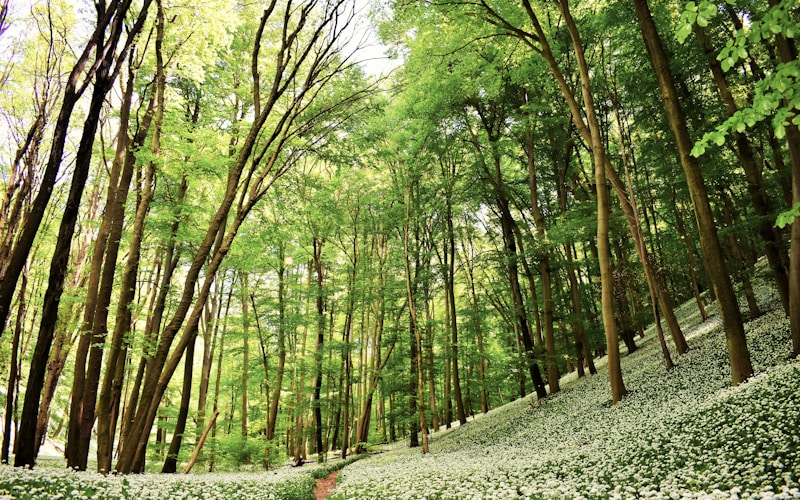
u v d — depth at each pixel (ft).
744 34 19.24
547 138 86.43
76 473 28.32
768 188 59.00
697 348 60.59
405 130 79.56
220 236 67.05
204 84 62.03
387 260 96.32
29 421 26.96
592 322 98.94
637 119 71.10
